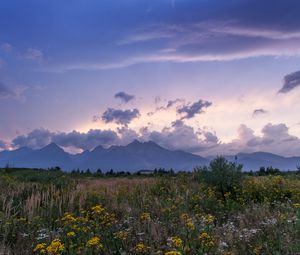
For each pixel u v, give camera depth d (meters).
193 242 8.45
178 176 21.38
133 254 8.50
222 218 12.88
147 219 10.98
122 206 14.12
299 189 17.11
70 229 9.70
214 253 8.16
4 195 15.05
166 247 8.70
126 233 9.30
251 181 18.45
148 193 17.09
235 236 9.57
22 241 9.81
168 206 13.31
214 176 18.36
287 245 8.46
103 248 8.56
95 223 10.02
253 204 14.13
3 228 10.58
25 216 12.08
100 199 15.20
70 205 13.70
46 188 17.86
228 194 16.19
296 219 10.28
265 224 10.47
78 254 8.06
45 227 11.38
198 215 11.56
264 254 8.27
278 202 14.41
